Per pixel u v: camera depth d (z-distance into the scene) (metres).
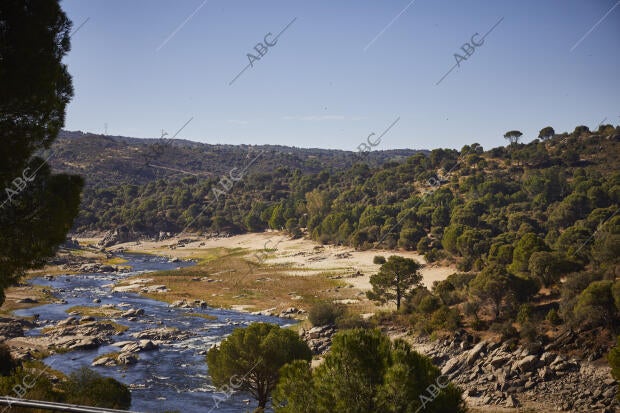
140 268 142.75
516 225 132.88
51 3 14.67
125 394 32.84
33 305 80.88
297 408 18.05
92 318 71.94
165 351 58.56
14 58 13.74
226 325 73.56
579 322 47.22
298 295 93.94
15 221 14.59
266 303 89.19
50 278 116.88
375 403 16.81
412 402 16.72
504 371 44.41
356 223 161.50
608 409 35.97
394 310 67.75
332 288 97.56
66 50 15.69
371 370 17.92
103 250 181.75
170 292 99.56
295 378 19.20
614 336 44.38
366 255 135.50
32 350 53.38
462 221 138.50
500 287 55.16
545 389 40.91
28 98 14.31
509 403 39.19
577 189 155.12
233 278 115.19
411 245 134.88
